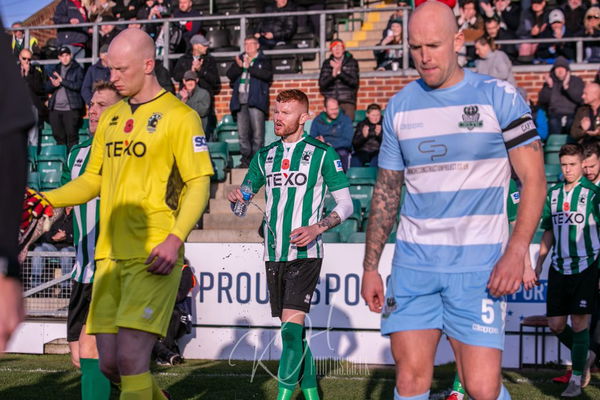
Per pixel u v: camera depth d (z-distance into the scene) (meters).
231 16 16.16
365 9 15.52
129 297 4.64
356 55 18.75
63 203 4.96
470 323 3.99
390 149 4.34
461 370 4.07
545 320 9.19
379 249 4.37
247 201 6.98
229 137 14.88
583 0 16.06
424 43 4.02
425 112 4.17
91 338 5.57
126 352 4.60
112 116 5.05
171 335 9.67
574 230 8.26
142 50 4.84
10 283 1.71
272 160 6.86
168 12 18.20
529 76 15.02
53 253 10.59
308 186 6.69
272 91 15.54
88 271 6.23
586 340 7.90
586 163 8.32
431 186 4.15
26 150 1.77
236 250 10.14
